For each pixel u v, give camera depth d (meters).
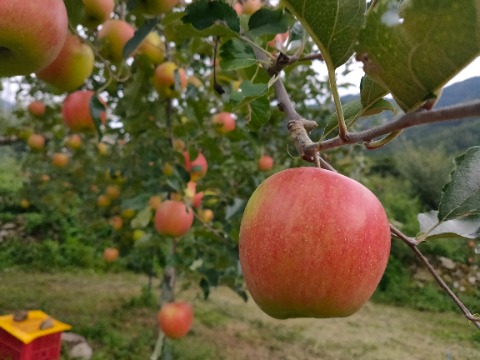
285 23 0.30
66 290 1.80
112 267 2.20
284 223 0.22
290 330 1.56
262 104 0.35
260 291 0.23
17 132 1.03
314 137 1.08
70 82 0.43
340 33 0.18
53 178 1.48
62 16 0.29
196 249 0.85
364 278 0.22
